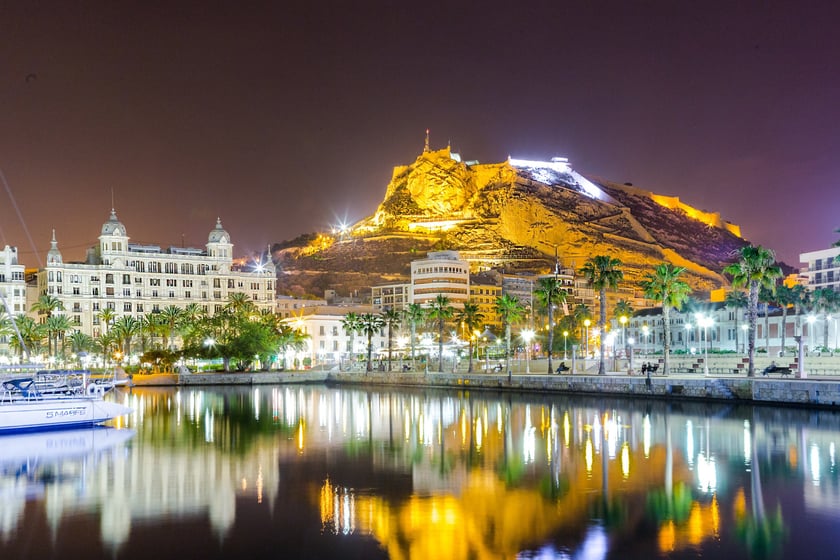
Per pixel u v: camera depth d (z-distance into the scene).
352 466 55.91
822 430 69.62
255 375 187.25
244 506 43.84
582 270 133.75
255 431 78.88
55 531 39.22
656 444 63.28
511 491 46.66
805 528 38.06
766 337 170.38
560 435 70.56
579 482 48.84
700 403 97.00
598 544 36.00
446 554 34.97
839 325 157.25
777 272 102.19
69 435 76.94
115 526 40.03
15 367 98.50
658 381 104.06
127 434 77.25
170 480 51.44
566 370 153.00
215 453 63.12
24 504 44.88
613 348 180.88
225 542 37.12
